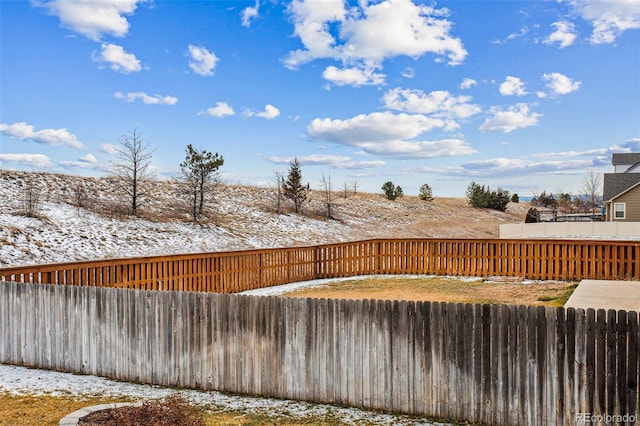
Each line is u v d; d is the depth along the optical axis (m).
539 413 4.99
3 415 5.40
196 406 5.79
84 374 7.08
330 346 5.88
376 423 5.29
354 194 55.97
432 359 5.45
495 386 5.18
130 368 6.80
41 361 7.36
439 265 17.03
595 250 14.86
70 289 7.16
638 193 33.44
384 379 5.65
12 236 18.25
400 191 57.22
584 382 4.83
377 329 5.68
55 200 25.03
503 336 5.14
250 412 5.60
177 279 12.38
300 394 6.01
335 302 5.84
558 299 11.27
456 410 5.34
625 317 4.68
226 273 13.75
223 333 6.34
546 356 4.97
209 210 32.53
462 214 54.69
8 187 25.25
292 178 38.91
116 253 19.86
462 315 5.32
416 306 5.51
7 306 7.61
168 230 25.55
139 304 6.75
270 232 31.17
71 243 19.55
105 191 30.09
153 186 34.91
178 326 6.55
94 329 7.01
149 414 4.93
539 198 64.50
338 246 17.34
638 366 4.63
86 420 4.82
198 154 30.72
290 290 14.46
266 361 6.15
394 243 17.64
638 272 14.30
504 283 14.77
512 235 27.66
